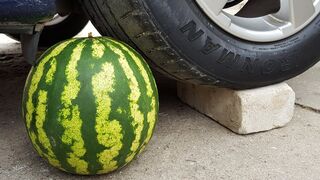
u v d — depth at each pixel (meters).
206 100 0.88
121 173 0.67
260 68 0.79
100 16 0.75
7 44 1.54
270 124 0.83
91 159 0.60
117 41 0.65
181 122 0.86
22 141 0.78
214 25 0.74
